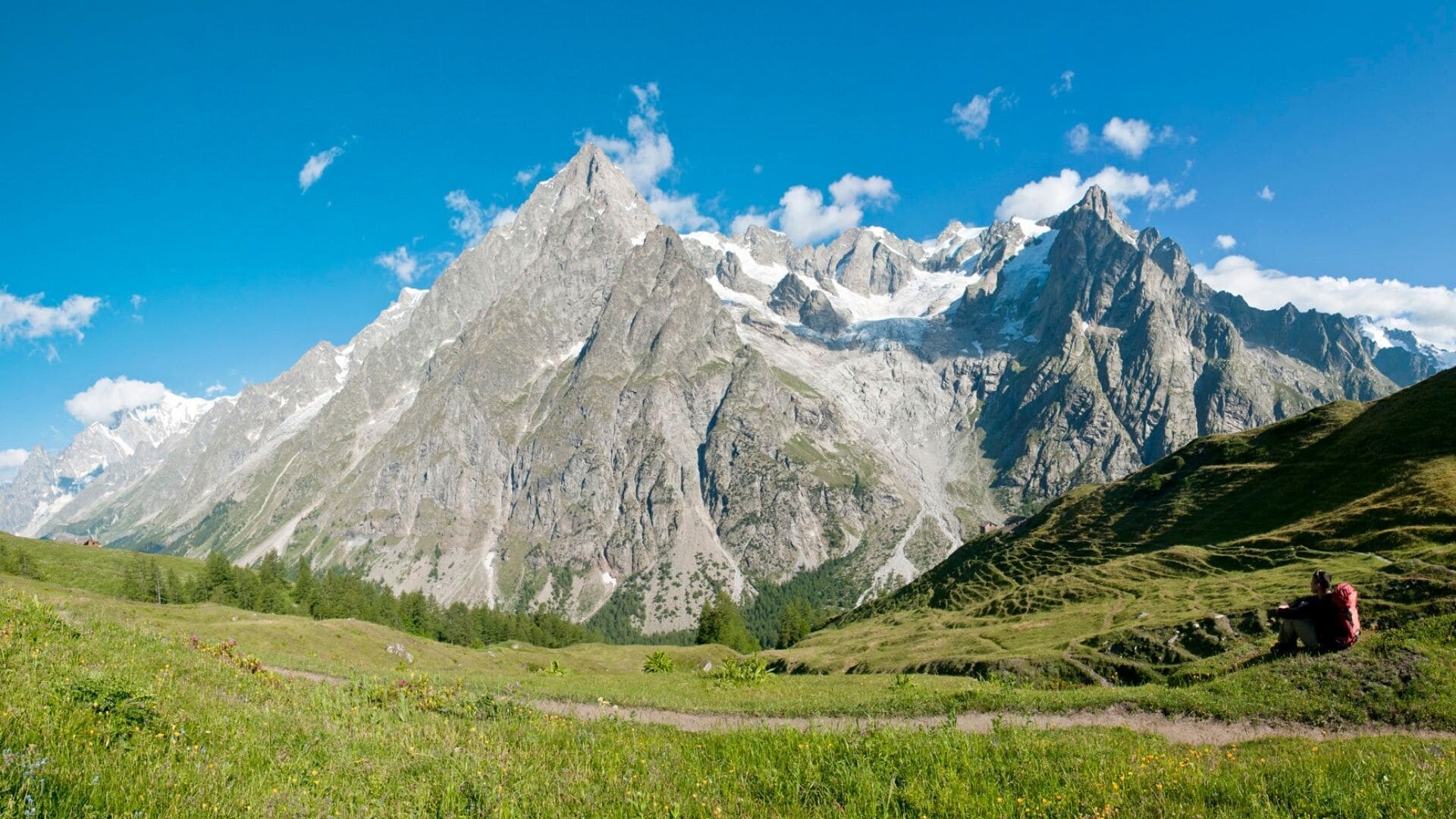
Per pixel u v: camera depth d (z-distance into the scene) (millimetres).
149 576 158250
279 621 87688
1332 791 10555
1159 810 10570
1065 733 18406
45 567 167250
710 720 26516
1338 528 73312
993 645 79312
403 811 10305
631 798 10883
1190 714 22797
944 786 11555
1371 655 23406
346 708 18672
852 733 16578
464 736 15859
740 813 10719
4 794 8172
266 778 10992
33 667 15469
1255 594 62688
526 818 10258
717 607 176875
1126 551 109188
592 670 115875
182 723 13109
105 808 8703
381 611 170500
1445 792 10328
